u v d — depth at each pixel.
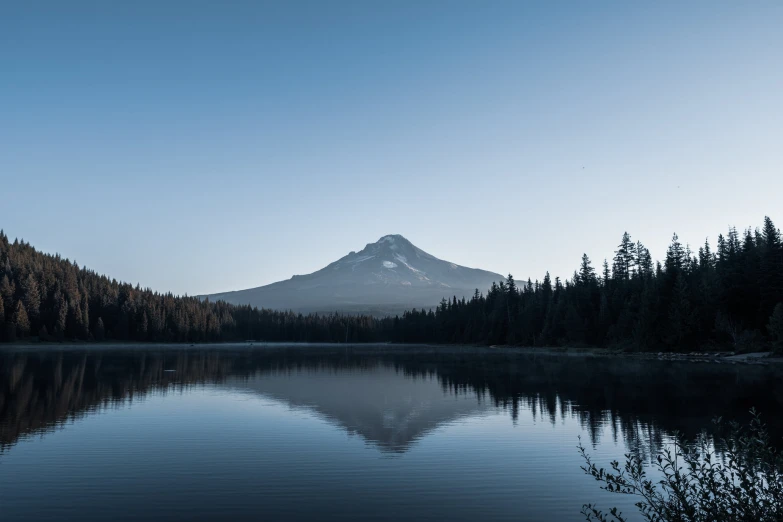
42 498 16.67
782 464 10.69
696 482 17.44
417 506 16.14
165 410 33.00
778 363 63.56
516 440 24.69
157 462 20.81
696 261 107.94
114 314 165.00
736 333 78.56
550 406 34.38
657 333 87.69
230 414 31.62
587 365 68.62
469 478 18.89
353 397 39.56
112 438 25.00
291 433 26.38
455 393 41.84
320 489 17.64
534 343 129.25
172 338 178.50
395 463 20.80
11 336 130.62
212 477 18.89
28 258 165.50
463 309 183.38
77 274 178.38
